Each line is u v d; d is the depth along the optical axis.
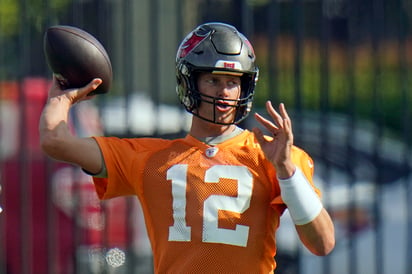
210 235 15.91
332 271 29.48
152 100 30.80
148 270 29.41
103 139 16.72
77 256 28.12
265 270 16.27
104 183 16.86
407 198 29.55
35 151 29.55
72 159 16.34
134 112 31.89
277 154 15.51
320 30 28.80
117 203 29.05
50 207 28.11
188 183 16.19
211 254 15.90
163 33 40.06
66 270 28.77
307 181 15.90
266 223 16.17
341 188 30.66
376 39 28.58
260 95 41.41
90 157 16.47
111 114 31.88
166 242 16.16
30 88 30.53
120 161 16.61
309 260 29.34
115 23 38.69
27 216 28.05
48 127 16.12
